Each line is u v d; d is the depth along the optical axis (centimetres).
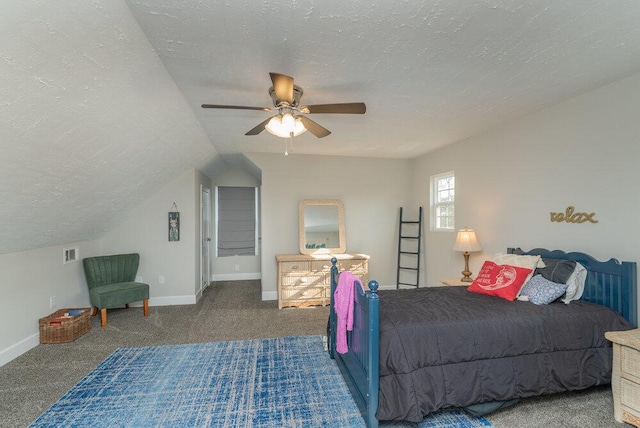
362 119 322
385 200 528
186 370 266
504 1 146
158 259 462
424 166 500
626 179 231
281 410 211
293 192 498
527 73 222
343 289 231
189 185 471
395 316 211
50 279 344
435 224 482
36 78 154
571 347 212
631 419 190
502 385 199
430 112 301
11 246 281
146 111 246
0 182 198
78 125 206
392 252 531
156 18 155
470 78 229
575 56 200
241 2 144
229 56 194
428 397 186
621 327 219
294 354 297
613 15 158
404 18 158
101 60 171
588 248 256
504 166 340
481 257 374
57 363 279
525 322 210
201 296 511
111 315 414
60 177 241
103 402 220
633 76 226
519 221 321
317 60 200
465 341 198
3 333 281
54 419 201
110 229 440
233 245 641
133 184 363
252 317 406
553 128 285
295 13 153
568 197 272
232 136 382
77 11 137
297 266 449
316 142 418
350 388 230
